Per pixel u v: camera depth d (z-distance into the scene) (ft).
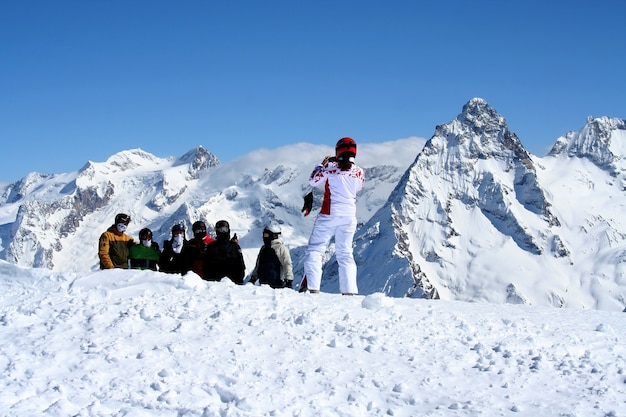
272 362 30.14
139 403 25.90
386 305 38.91
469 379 29.58
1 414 24.41
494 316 40.11
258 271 50.52
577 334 36.68
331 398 27.14
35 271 41.75
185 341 31.78
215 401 26.71
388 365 30.60
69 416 24.59
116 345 30.76
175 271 53.98
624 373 30.68
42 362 29.01
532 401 27.53
